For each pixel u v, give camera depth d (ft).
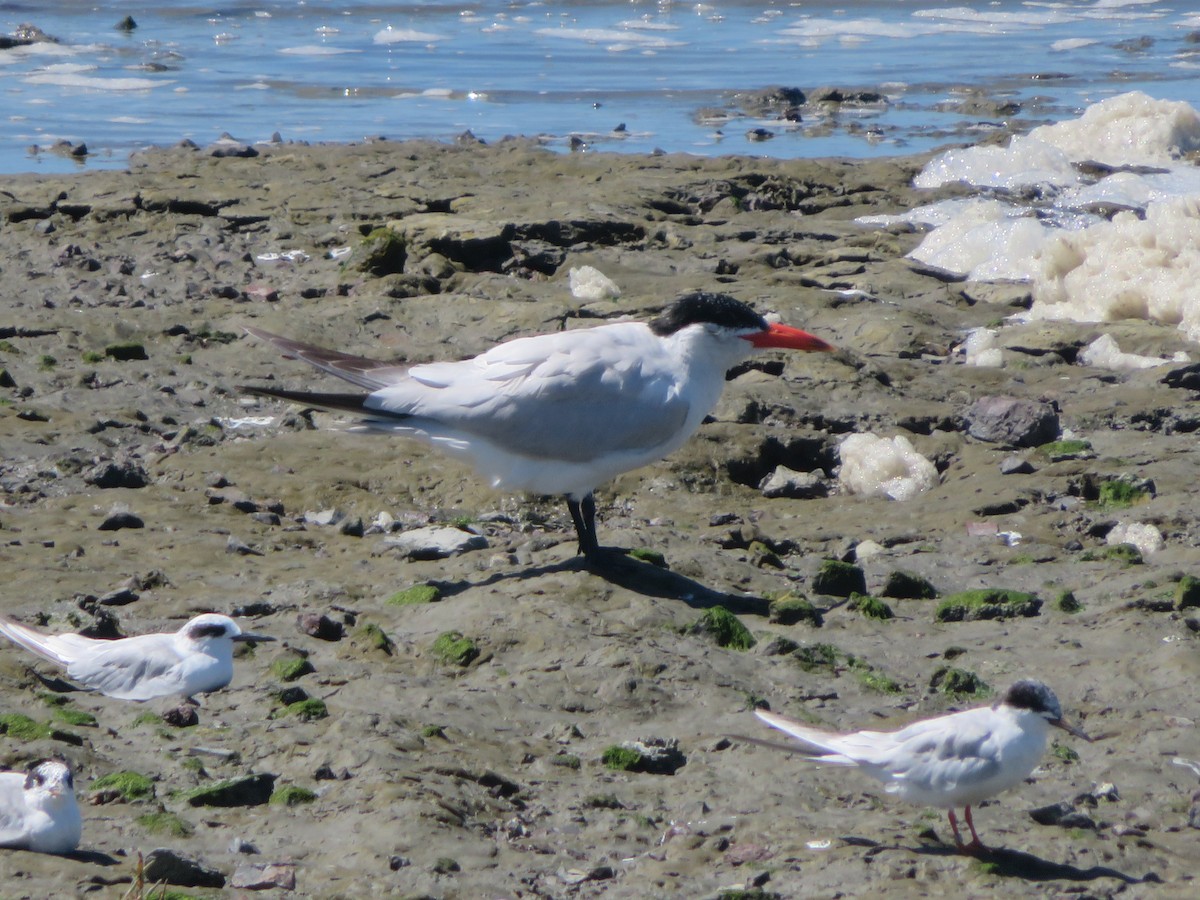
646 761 29.22
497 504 45.03
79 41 147.23
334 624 35.09
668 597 36.63
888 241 77.00
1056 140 97.14
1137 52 143.64
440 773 28.02
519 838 26.32
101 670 31.76
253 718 30.71
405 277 67.82
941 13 169.89
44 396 53.57
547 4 173.99
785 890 24.53
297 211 79.77
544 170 91.20
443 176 89.35
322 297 67.21
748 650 34.42
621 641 33.96
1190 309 61.77
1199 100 119.24
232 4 170.60
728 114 116.78
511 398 36.22
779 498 47.29
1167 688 32.42
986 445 50.06
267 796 27.40
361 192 83.97
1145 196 86.79
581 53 144.15
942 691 32.50
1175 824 27.27
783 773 28.81
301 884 24.35
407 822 26.05
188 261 71.92
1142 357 58.44
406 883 24.39
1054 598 37.70
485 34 155.12
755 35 155.74
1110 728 30.99
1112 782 28.78
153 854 23.80
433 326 62.69
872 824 26.84
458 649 33.50
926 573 40.01
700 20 164.76
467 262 72.54
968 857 25.43
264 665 33.19
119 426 50.57
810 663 33.76
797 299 66.13
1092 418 52.42
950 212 83.15
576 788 28.22
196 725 30.32
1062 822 26.91
